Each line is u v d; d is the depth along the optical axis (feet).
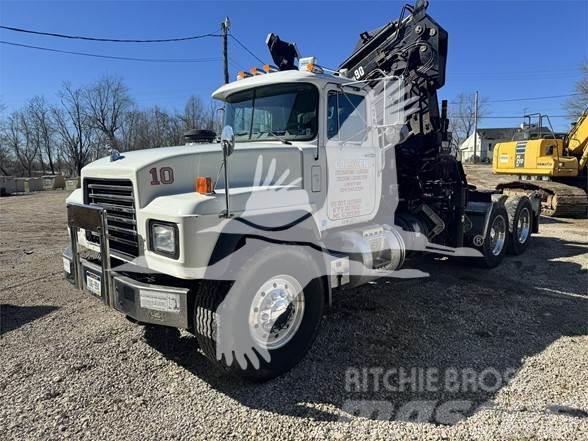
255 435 8.80
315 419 9.34
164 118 137.08
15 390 10.32
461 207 20.45
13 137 214.28
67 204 12.45
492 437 8.71
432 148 19.47
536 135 41.34
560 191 36.94
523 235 25.02
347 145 14.15
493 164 45.57
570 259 23.36
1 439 8.59
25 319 14.71
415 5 18.48
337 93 13.70
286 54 17.56
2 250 26.43
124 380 10.84
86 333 13.55
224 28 66.28
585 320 14.70
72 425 9.05
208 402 9.96
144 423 9.15
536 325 14.28
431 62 18.37
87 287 11.96
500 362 11.80
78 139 189.26
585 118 38.75
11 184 96.17
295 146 12.81
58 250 26.40
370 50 20.18
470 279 19.51
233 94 15.35
